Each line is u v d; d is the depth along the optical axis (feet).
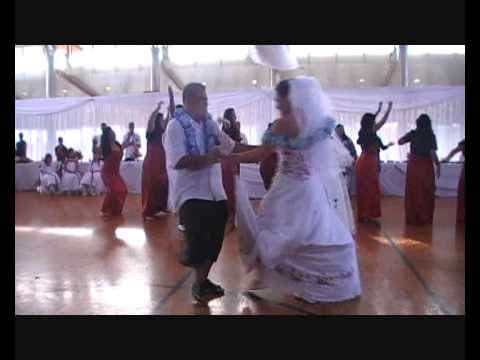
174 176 9.84
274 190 10.23
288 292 10.02
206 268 9.66
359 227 19.67
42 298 10.09
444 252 14.55
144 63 57.67
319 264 9.73
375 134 21.66
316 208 9.78
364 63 53.98
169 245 15.99
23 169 42.11
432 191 20.10
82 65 58.29
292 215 9.82
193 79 56.70
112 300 9.95
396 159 36.91
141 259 13.87
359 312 9.11
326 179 10.21
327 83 54.60
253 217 10.53
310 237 9.63
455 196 32.86
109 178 24.18
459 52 51.93
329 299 9.71
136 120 41.78
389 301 9.77
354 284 10.00
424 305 9.46
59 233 18.60
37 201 32.12
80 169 38.70
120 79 58.54
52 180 38.11
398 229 19.12
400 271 12.25
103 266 13.02
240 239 10.51
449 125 36.29
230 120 18.76
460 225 20.12
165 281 11.48
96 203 30.68
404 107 36.40
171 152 9.36
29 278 11.77
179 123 9.45
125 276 11.96
